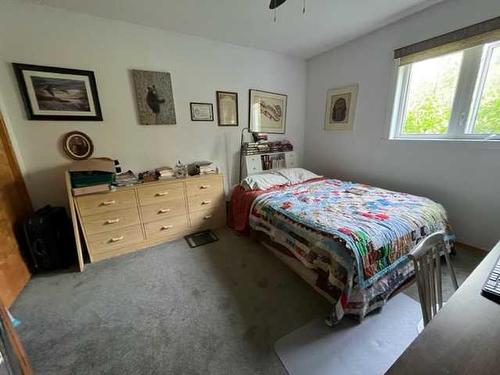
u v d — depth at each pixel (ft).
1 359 2.25
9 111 6.39
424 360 1.69
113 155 7.95
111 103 7.61
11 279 5.59
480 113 6.61
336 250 4.60
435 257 3.19
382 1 6.57
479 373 1.57
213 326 4.64
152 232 7.93
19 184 6.59
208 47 8.91
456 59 6.81
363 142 9.70
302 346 4.15
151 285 5.96
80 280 6.20
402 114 8.39
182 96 8.77
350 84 9.77
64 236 6.86
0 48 6.08
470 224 7.04
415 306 4.94
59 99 6.87
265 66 10.43
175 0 6.24
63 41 6.67
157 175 8.18
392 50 8.07
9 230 5.89
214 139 9.83
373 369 3.72
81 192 6.57
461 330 1.94
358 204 6.59
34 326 4.73
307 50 10.29
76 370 3.83
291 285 5.87
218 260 7.09
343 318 4.74
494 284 2.39
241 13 7.00
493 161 6.33
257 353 4.04
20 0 6.04
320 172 12.07
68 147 7.20
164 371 3.77
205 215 9.00
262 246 7.92
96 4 6.36
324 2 6.53
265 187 8.77
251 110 10.45
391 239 4.91
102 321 4.83
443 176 7.40
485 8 5.93
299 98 11.89
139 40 7.67
